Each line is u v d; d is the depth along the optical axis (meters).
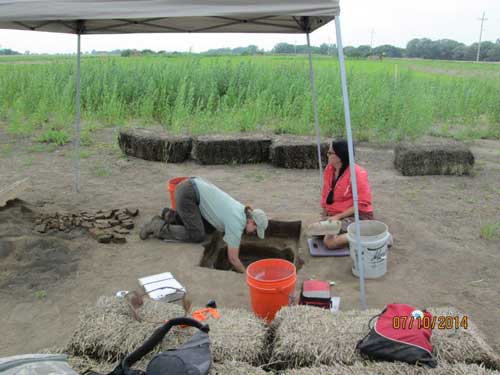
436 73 23.50
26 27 5.81
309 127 10.88
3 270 4.62
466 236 5.48
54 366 2.16
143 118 12.73
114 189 7.29
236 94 14.16
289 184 7.60
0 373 2.06
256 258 5.58
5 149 9.68
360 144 10.47
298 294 4.11
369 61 32.97
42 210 6.25
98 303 3.23
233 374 2.55
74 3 3.65
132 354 2.43
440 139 10.51
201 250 5.07
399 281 4.41
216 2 3.51
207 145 8.68
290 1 3.44
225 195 4.83
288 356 2.79
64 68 16.19
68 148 9.93
